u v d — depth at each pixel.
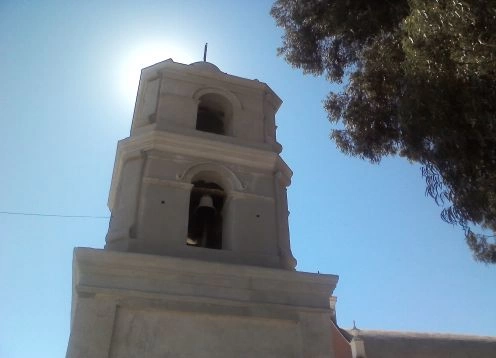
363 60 12.73
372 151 12.77
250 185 14.42
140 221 12.81
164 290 11.49
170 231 12.81
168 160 14.14
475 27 6.97
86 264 11.41
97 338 10.55
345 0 11.31
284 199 15.04
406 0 9.90
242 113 16.41
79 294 11.01
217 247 14.14
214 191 14.43
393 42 10.49
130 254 11.62
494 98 7.25
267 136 16.12
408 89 8.25
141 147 14.40
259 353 11.27
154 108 15.58
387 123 12.41
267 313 11.77
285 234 13.98
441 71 7.59
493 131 7.36
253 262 12.83
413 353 25.70
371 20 10.84
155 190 13.45
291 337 11.73
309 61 13.81
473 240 12.69
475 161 7.92
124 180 13.95
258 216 13.87
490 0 6.69
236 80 17.20
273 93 17.73
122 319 11.02
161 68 16.58
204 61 18.34
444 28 7.32
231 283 11.98
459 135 7.75
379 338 26.23
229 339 11.32
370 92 12.54
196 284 11.75
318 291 12.48
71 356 10.22
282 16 14.16
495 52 6.85
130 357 10.59
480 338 28.08
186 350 10.94
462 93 7.49
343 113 13.23
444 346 26.67
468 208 8.32
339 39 12.95
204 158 14.54
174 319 11.30
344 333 26.70
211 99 16.81
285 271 12.38
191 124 15.40
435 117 7.88
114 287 11.26
